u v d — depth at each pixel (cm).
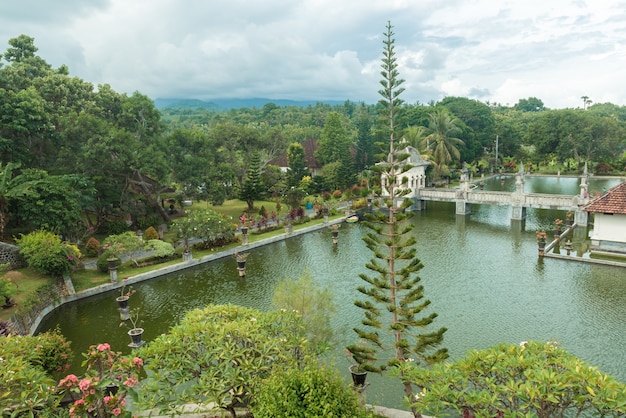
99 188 3744
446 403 987
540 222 4309
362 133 7006
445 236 3853
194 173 4153
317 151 6981
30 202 2892
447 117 6750
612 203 3155
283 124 13538
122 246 2898
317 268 3039
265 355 1140
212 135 5234
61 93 3978
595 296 2367
